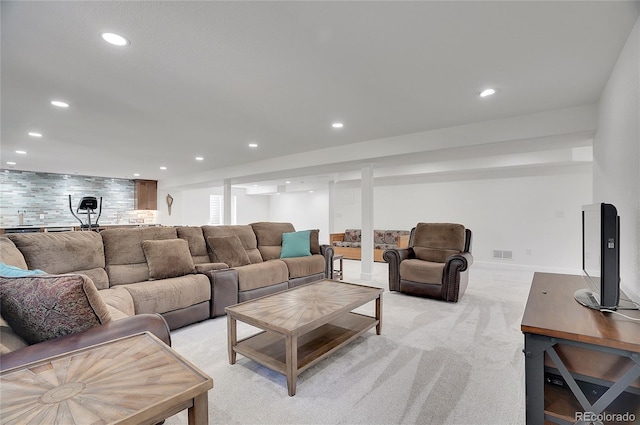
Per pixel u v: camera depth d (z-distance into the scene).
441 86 2.58
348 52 2.04
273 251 4.38
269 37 1.86
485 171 6.04
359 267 6.50
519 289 4.39
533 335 1.26
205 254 3.66
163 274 2.95
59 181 7.55
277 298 2.49
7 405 0.84
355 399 1.78
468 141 3.65
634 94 1.76
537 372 1.26
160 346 1.22
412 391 1.86
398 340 2.60
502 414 1.65
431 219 7.11
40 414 0.81
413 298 3.95
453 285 3.71
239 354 2.29
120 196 8.56
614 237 1.49
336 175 7.89
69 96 2.71
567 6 1.59
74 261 2.56
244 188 11.20
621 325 1.26
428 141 3.94
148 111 3.13
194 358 2.29
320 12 1.63
